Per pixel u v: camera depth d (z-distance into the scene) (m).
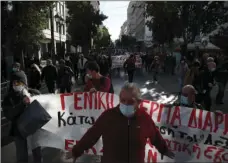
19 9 15.59
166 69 26.97
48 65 11.24
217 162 4.41
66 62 17.28
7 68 15.79
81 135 5.14
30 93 5.34
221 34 28.75
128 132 2.77
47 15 18.41
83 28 46.06
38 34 17.88
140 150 2.80
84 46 49.00
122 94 2.77
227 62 11.02
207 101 8.21
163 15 26.19
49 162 5.11
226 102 11.55
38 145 5.00
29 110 4.50
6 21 15.50
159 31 35.47
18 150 4.70
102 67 15.95
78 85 17.17
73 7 46.22
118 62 29.17
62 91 11.41
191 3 24.17
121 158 2.77
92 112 5.17
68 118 5.15
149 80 20.14
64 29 55.00
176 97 12.78
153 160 4.30
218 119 4.37
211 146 4.43
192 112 4.45
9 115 4.57
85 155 5.40
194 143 4.46
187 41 28.33
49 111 5.14
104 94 5.14
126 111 2.76
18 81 4.64
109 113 2.83
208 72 8.16
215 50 30.56
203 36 30.14
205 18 25.75
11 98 4.60
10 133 4.66
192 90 4.52
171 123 4.51
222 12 26.64
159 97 12.81
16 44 16.70
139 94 2.82
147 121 2.84
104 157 2.84
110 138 2.79
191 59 26.44
